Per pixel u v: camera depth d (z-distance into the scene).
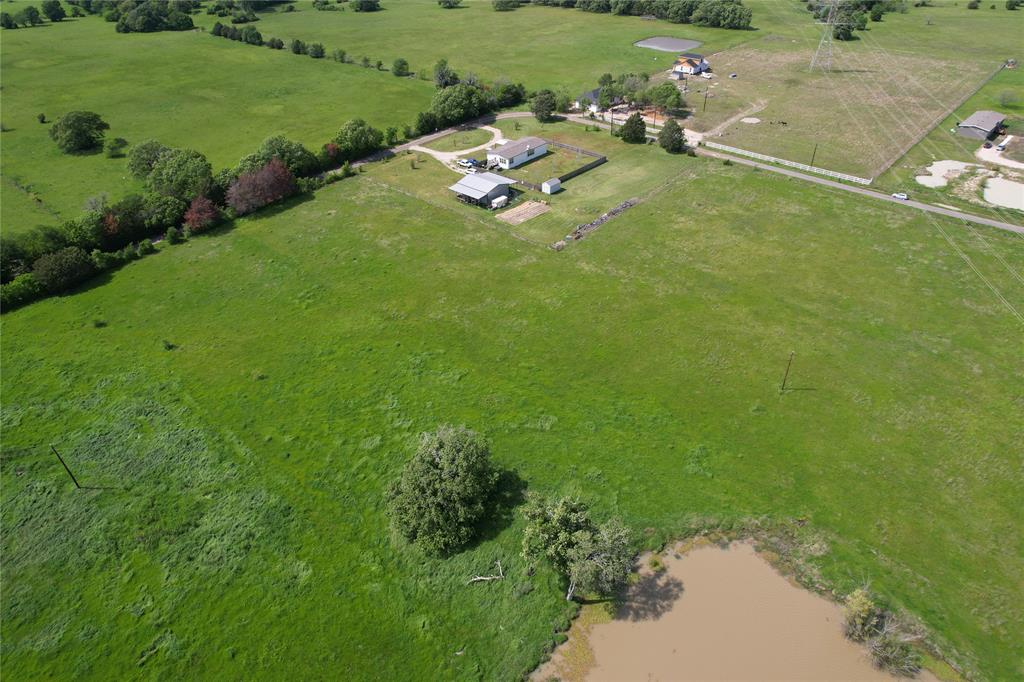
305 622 39.78
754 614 39.53
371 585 41.81
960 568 41.19
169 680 37.12
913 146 104.31
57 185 98.94
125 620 40.44
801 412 53.59
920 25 186.88
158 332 66.81
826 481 47.50
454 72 143.00
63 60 168.62
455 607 40.41
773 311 65.69
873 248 75.69
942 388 55.31
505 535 44.62
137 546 44.97
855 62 153.38
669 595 40.72
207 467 50.97
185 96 140.62
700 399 55.41
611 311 66.94
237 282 74.62
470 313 67.75
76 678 37.53
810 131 113.00
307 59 167.75
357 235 83.44
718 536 44.00
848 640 38.03
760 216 84.00
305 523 46.16
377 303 69.94
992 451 49.19
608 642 38.44
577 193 93.44
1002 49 157.12
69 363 62.75
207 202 85.19
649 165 101.88
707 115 123.62
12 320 69.44
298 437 53.47
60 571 43.56
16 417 56.47
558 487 47.75
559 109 127.06
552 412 54.59
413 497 43.47
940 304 65.56
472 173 96.12
